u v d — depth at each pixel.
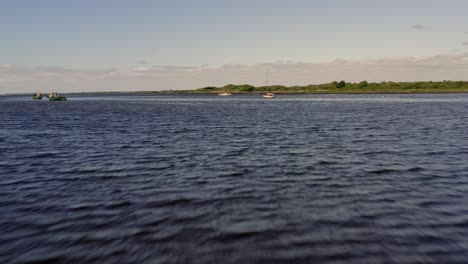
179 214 11.30
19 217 11.09
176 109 80.00
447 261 8.12
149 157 21.14
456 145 25.03
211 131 35.09
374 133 32.62
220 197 13.10
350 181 15.30
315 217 10.96
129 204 12.31
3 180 15.68
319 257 8.37
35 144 26.53
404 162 19.20
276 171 17.31
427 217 10.84
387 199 12.70
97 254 8.59
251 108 81.25
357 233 9.72
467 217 10.79
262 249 8.80
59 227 10.27
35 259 8.36
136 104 114.06
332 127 38.19
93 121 47.97
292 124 42.00
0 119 52.06
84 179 15.86
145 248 8.89
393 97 157.88
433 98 139.62
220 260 8.27
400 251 8.62
